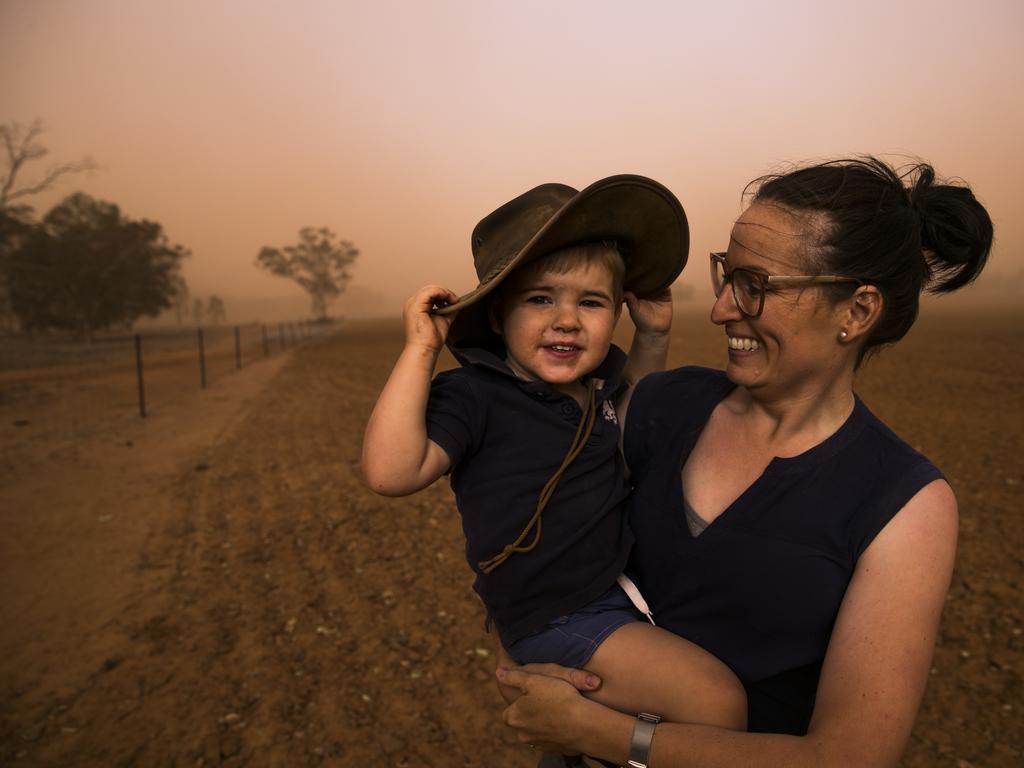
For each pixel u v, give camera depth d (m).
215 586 5.65
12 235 55.75
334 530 6.95
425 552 6.32
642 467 1.60
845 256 1.13
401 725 3.81
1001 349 27.53
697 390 1.54
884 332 1.22
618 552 1.50
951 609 4.94
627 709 1.31
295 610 5.19
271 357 34.84
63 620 5.09
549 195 1.56
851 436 1.23
